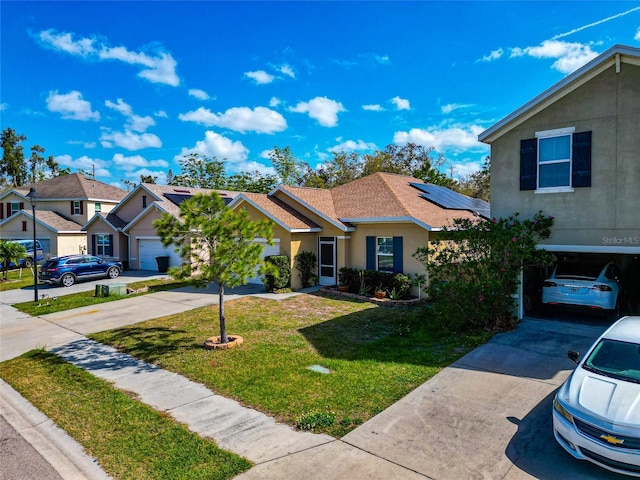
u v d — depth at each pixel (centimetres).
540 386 718
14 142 6425
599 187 969
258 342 1025
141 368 887
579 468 488
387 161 4188
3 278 2397
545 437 557
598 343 606
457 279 1052
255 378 792
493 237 1034
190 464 520
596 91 964
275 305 1472
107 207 3462
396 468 495
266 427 609
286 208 1898
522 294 1154
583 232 993
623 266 1309
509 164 1104
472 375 775
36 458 560
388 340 1016
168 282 2127
